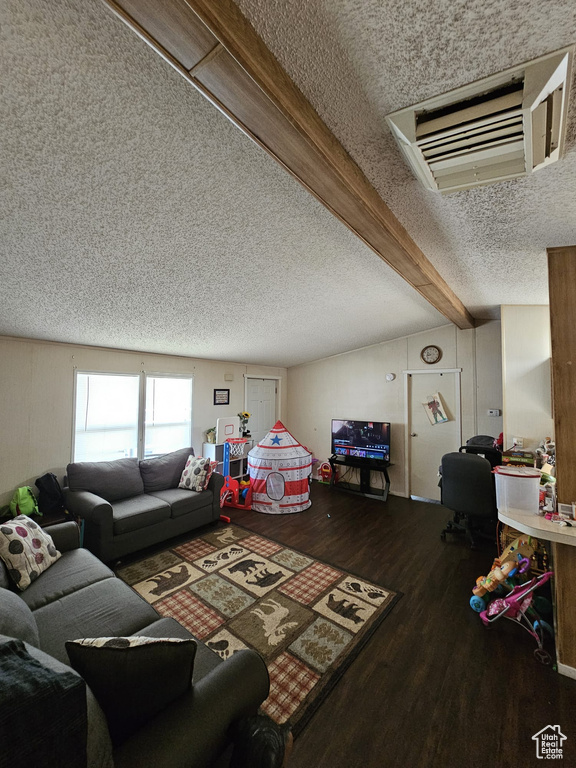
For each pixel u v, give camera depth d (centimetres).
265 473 439
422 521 406
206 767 94
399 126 109
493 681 177
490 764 137
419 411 503
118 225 174
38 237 175
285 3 73
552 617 220
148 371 434
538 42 79
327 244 217
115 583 199
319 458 616
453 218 178
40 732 69
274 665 186
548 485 239
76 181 139
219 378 532
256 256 226
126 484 351
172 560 302
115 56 91
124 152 127
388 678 178
